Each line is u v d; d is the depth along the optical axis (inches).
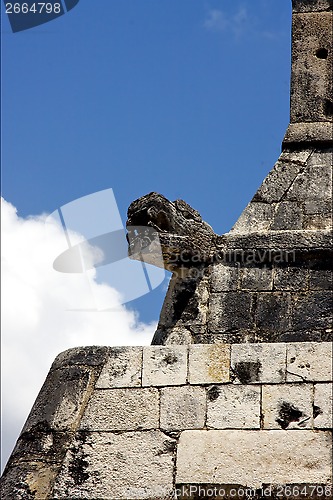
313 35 1485.0
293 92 1462.8
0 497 1259.8
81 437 1274.6
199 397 1272.1
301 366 1269.7
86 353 1325.0
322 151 1429.6
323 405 1248.2
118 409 1282.0
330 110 1450.5
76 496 1245.7
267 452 1234.6
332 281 1341.0
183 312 1358.3
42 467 1268.5
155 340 1350.9
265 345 1285.7
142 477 1244.5
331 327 1316.4
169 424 1266.0
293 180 1412.4
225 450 1242.0
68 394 1301.7
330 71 1466.5
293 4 1505.9
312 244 1359.5
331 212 1387.8
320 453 1226.6
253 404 1259.2
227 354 1288.1
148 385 1289.4
